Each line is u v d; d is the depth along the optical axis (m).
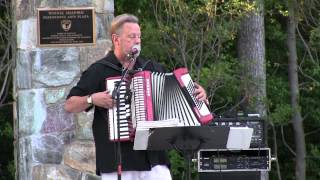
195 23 12.47
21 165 7.91
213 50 12.62
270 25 15.96
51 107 7.90
